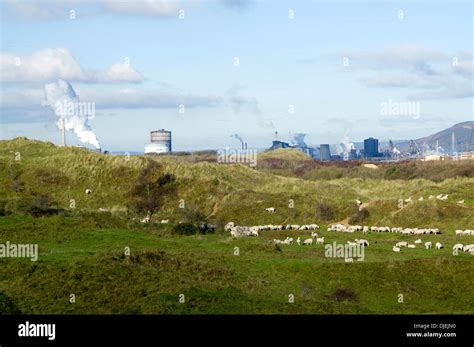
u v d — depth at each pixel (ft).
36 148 430.20
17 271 192.24
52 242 236.43
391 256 233.14
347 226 314.76
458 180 427.74
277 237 282.97
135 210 330.95
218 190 370.32
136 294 183.01
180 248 238.48
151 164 385.70
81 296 180.96
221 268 210.18
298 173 578.66
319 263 220.02
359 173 554.05
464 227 300.61
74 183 363.56
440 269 215.51
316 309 183.52
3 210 284.20
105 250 221.46
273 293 195.83
